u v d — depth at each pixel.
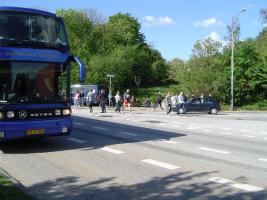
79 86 54.88
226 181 9.14
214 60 56.16
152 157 12.04
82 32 83.81
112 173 9.89
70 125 13.27
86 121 24.55
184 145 14.73
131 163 11.12
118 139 16.08
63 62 13.09
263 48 64.69
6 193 7.57
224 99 52.25
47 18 12.98
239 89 51.88
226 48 57.53
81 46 82.56
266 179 9.39
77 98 46.22
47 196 7.96
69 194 8.09
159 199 7.77
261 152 13.55
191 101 36.62
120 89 69.12
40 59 12.63
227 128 22.41
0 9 12.29
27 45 12.45
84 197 7.89
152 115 32.56
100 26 85.12
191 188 8.54
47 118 12.77
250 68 52.38
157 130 20.00
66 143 14.77
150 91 71.62
